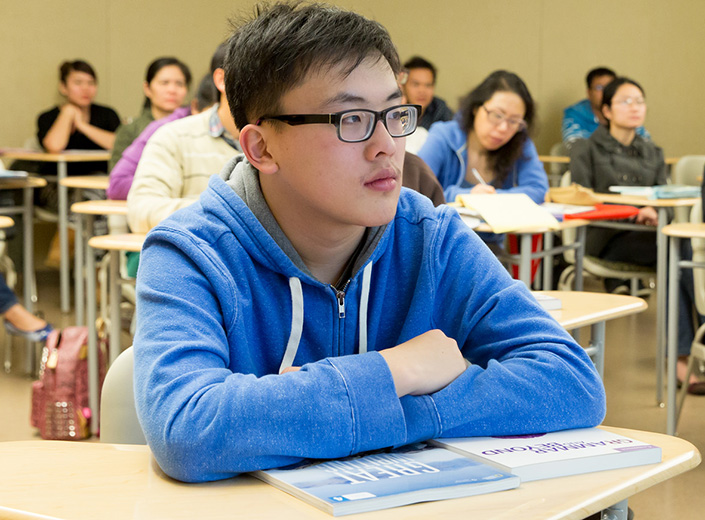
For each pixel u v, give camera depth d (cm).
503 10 763
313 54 92
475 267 114
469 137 350
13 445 98
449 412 92
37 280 582
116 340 281
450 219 118
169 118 365
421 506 76
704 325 289
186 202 279
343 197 94
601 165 475
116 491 82
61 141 577
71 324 455
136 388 93
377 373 90
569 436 95
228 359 101
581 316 182
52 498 80
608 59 809
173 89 482
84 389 288
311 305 107
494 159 348
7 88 624
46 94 636
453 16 749
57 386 285
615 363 389
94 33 648
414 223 116
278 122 96
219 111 289
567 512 76
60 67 617
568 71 793
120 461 92
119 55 657
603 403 100
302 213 101
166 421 86
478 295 112
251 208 105
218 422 84
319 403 86
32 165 562
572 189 371
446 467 84
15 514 76
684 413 319
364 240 108
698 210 323
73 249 562
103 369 304
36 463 91
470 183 351
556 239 514
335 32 92
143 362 94
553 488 81
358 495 76
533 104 345
